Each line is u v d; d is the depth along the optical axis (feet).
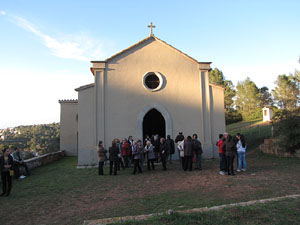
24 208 20.24
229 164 30.09
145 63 45.98
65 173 35.86
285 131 40.91
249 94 136.67
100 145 34.37
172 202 19.60
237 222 13.20
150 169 36.83
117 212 17.97
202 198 20.36
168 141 39.50
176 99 45.75
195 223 13.24
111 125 43.57
